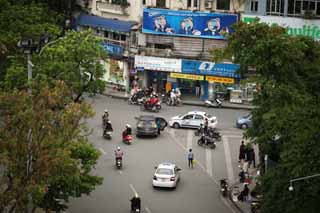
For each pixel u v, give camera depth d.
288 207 49.16
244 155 71.19
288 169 49.66
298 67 60.91
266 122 55.66
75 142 50.56
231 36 62.41
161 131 83.69
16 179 40.50
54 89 47.53
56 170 41.72
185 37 97.94
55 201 49.41
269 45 59.31
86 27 107.44
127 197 61.84
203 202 61.66
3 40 72.75
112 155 73.88
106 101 97.00
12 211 42.06
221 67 96.38
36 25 76.50
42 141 41.41
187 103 96.56
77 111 44.66
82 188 49.88
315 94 60.25
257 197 59.72
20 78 64.12
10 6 79.88
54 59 66.19
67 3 108.75
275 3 95.06
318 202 48.66
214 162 73.31
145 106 91.75
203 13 96.44
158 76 101.50
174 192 64.00
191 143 79.69
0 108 42.66
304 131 50.09
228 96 98.31
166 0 99.94
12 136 41.19
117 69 103.38
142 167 70.44
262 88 59.84
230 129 85.25
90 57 67.62
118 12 104.06
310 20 94.38
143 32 99.62
